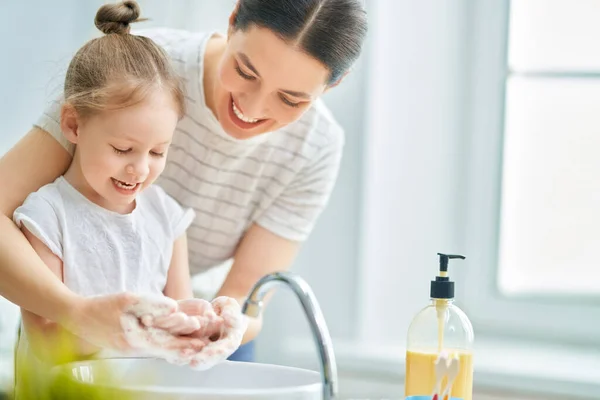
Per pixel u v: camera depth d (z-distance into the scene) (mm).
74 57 1438
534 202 2631
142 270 1489
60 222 1410
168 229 1557
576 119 2596
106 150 1362
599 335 2568
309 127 1761
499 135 2609
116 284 1451
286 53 1348
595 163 2590
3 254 1281
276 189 1798
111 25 1483
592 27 2557
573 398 2246
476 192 2623
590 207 2596
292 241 1827
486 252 2633
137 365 1228
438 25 2586
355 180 2568
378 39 2555
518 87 2613
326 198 1853
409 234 2609
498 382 2314
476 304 2656
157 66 1423
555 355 2486
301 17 1327
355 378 2484
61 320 1201
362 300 2592
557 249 2619
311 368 2510
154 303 1095
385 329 2611
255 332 1654
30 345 1322
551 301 2602
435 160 2615
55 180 1480
